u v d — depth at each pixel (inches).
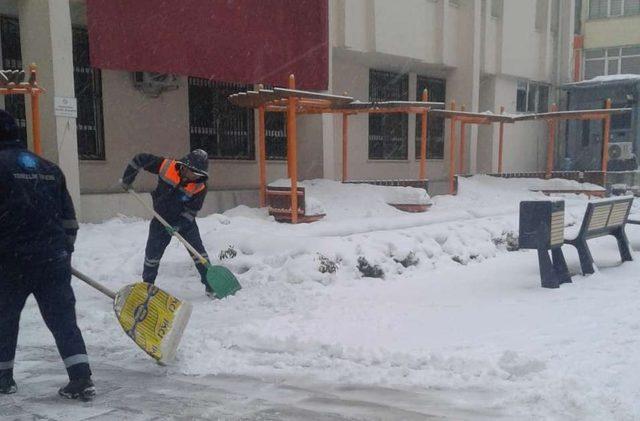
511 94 939.3
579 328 206.8
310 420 138.2
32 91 344.2
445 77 840.3
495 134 911.0
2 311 149.8
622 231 341.7
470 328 209.8
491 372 163.6
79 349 152.2
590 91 968.3
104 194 429.4
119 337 209.9
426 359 173.5
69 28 385.1
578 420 132.8
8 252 144.3
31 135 386.9
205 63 446.0
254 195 521.7
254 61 478.9
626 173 809.5
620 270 316.8
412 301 254.2
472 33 797.2
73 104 388.2
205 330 211.6
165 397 153.9
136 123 505.7
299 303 251.4
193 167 251.4
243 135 590.2
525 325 212.4
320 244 310.5
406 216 442.6
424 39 732.7
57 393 157.2
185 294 276.2
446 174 834.2
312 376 168.6
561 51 1042.1
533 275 309.1
